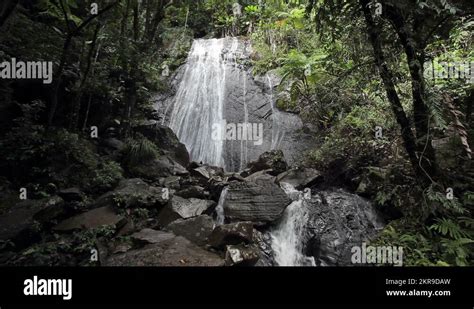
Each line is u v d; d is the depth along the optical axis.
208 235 4.21
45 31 5.91
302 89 7.55
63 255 3.78
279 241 4.53
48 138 5.20
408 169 4.92
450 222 3.77
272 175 6.20
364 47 4.25
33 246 3.80
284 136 7.95
